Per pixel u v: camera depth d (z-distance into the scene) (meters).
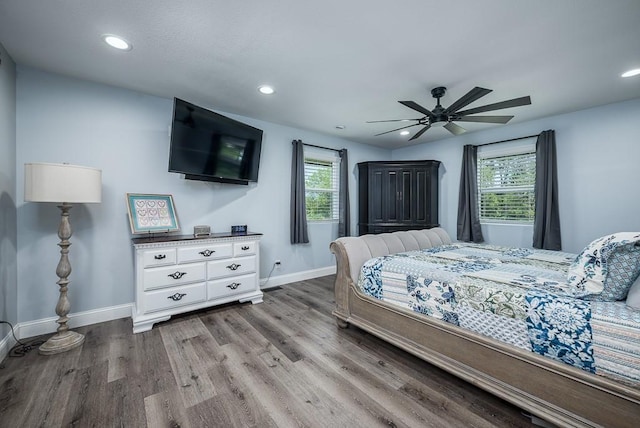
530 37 1.96
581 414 1.23
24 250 2.34
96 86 2.66
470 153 4.34
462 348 1.66
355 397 1.60
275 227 3.99
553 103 3.17
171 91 2.87
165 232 3.06
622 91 2.86
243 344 2.24
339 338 2.35
